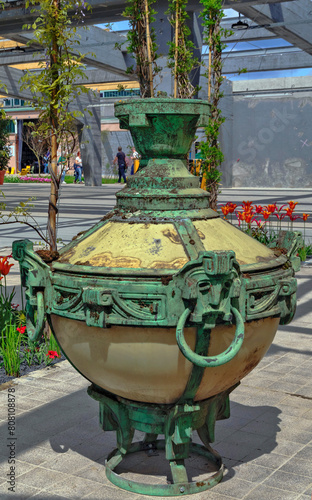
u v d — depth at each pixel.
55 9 5.32
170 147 2.98
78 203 21.23
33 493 3.08
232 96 32.34
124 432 3.16
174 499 3.00
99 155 34.59
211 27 9.59
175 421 2.93
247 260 2.88
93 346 2.80
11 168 44.41
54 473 3.30
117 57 23.55
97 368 2.86
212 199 9.63
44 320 2.92
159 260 2.71
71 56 5.45
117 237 2.88
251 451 3.58
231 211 9.92
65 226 14.47
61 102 5.44
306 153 31.59
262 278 2.82
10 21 18.73
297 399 4.42
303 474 3.29
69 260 2.95
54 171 5.63
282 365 5.20
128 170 40.12
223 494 3.05
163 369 2.72
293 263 3.25
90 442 3.72
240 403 4.35
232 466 3.38
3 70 27.84
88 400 4.41
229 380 2.94
